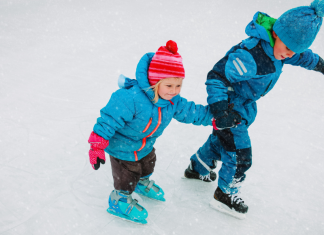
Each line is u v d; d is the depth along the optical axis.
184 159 2.74
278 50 1.67
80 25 7.32
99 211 2.09
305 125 3.48
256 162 2.76
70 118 3.27
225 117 1.74
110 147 1.86
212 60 5.59
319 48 6.27
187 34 7.11
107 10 8.98
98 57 5.36
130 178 1.93
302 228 2.07
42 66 4.75
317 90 4.55
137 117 1.68
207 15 8.84
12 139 2.80
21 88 3.92
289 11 1.59
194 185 2.43
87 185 2.32
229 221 2.09
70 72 4.60
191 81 4.59
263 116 3.66
